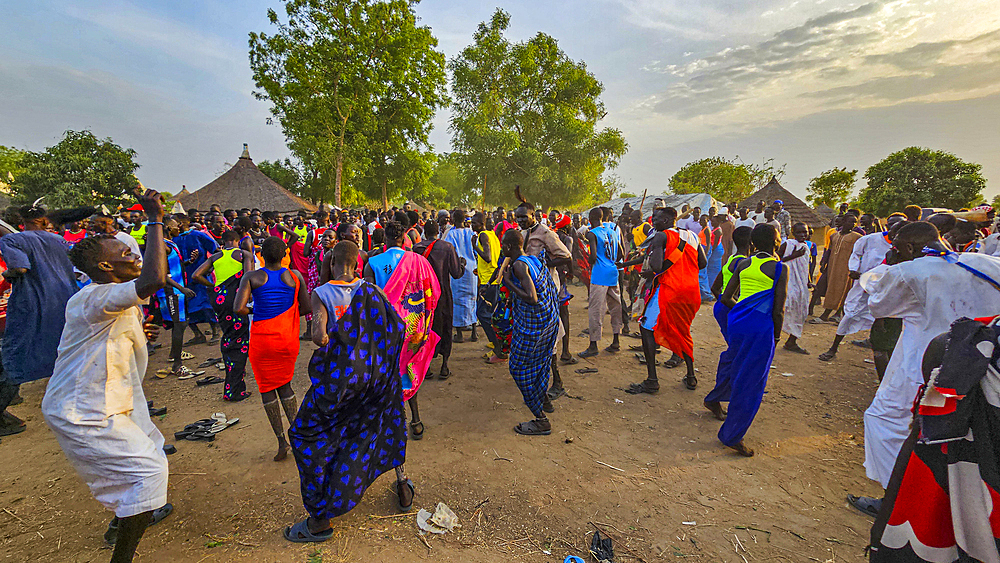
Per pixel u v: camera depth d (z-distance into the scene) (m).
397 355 3.01
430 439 4.14
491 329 6.08
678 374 5.84
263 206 24.70
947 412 1.91
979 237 5.13
